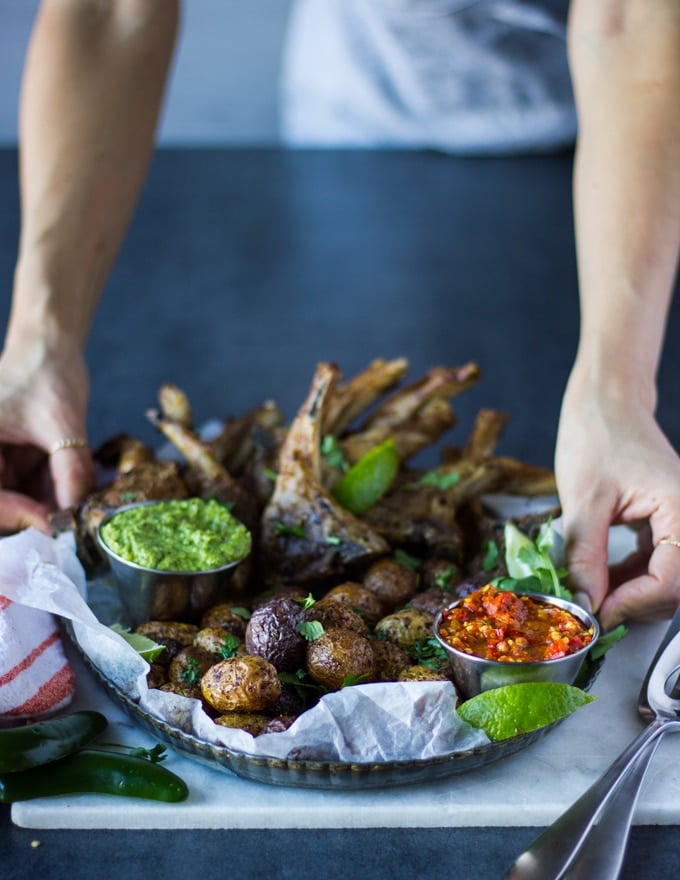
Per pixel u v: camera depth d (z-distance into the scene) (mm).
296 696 701
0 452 905
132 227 2455
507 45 2650
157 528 785
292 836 670
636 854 658
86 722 697
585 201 881
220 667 688
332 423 952
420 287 2123
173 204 2605
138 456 908
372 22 2729
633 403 822
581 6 915
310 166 2830
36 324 931
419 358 1803
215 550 774
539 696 677
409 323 1955
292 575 824
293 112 2990
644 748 683
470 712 678
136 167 1001
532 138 2781
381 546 814
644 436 806
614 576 832
